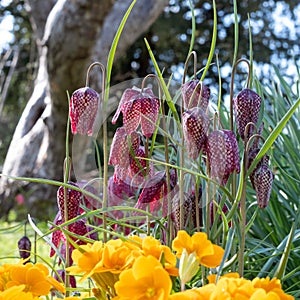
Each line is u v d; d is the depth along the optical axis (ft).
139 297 1.03
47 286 1.24
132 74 16.80
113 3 8.78
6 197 9.93
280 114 3.21
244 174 1.61
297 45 17.78
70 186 1.67
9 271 1.26
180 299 1.02
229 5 17.62
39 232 1.71
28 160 10.03
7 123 16.87
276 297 0.93
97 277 1.26
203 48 17.63
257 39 17.57
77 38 8.78
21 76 17.04
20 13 16.87
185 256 1.17
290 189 2.79
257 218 2.77
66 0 8.70
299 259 2.45
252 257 2.49
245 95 1.71
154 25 16.58
